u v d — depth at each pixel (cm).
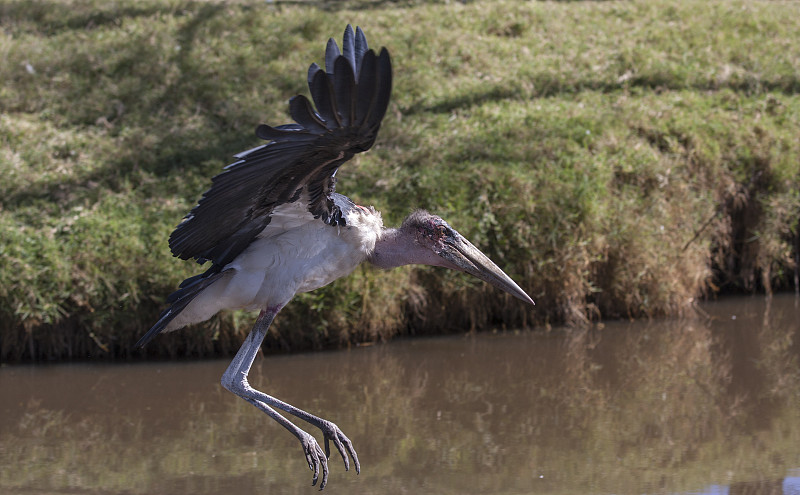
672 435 858
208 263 1034
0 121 1285
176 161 1227
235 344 1041
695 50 1596
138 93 1380
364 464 804
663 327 1145
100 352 1034
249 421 908
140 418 905
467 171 1182
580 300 1141
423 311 1104
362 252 657
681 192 1221
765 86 1488
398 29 1596
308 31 1579
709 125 1324
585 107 1378
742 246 1266
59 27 1592
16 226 1070
